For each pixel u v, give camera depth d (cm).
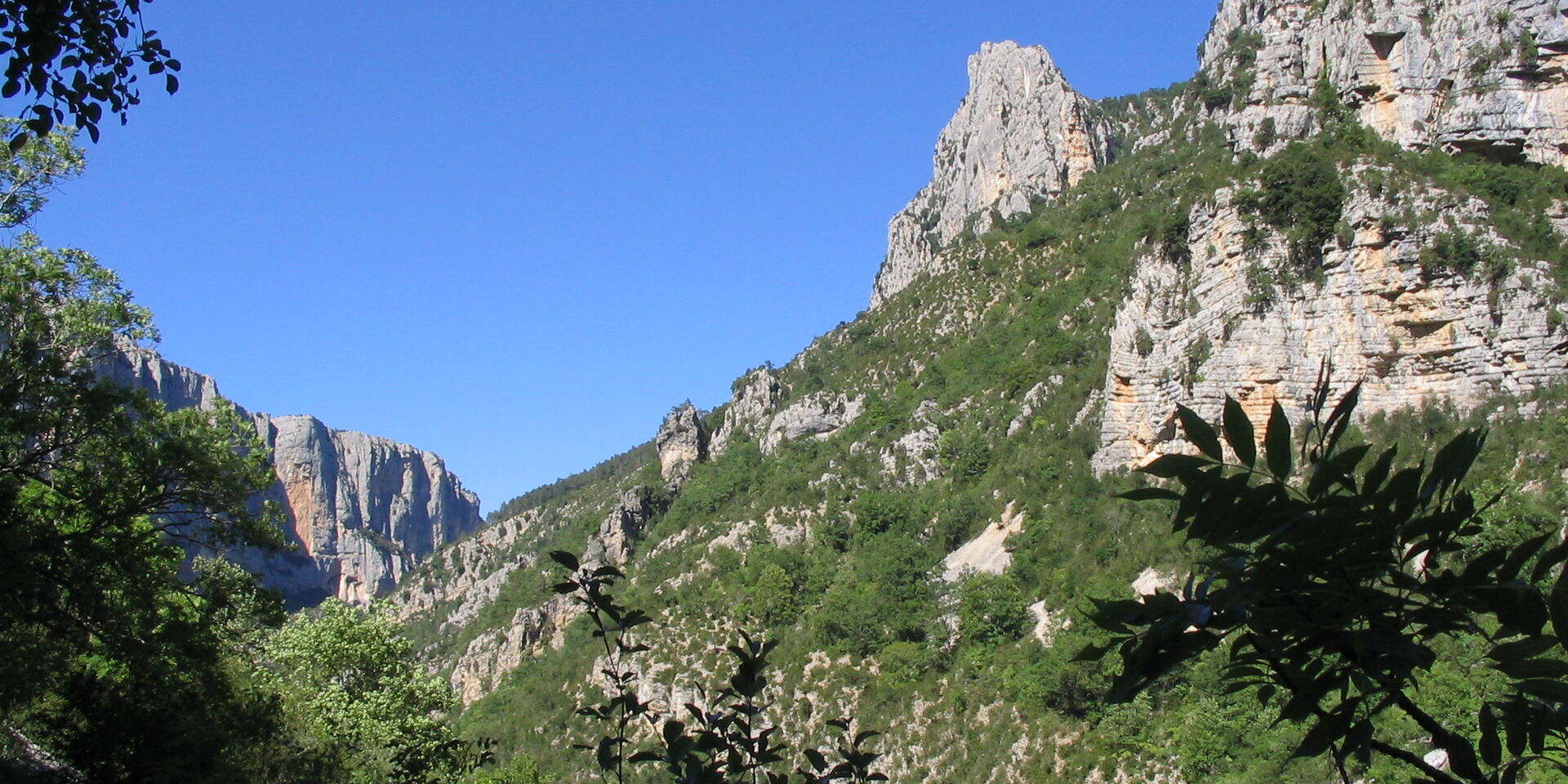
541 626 11156
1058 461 7850
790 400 13612
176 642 2688
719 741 976
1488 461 5006
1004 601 6281
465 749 4228
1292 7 7056
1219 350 6319
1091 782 4519
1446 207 5991
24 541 2391
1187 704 4400
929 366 12106
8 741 2706
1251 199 6406
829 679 6700
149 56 1274
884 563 7762
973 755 5300
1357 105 6744
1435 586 523
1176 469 537
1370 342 5981
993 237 14200
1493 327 5700
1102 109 17588
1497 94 6412
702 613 8450
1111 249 11719
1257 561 548
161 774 2478
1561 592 502
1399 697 526
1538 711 559
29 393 2614
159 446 2753
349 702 4216
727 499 11694
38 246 2828
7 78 1212
